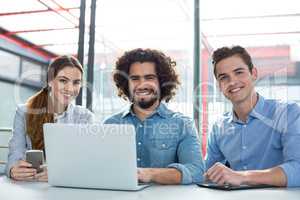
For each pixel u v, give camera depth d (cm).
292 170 114
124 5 287
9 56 358
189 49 260
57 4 310
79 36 277
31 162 134
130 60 156
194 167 128
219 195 94
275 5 271
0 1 337
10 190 103
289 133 140
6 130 256
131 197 91
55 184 109
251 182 112
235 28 261
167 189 106
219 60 153
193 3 269
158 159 148
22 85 331
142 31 276
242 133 159
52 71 187
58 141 105
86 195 94
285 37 271
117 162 100
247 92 154
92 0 279
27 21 354
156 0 282
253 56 158
